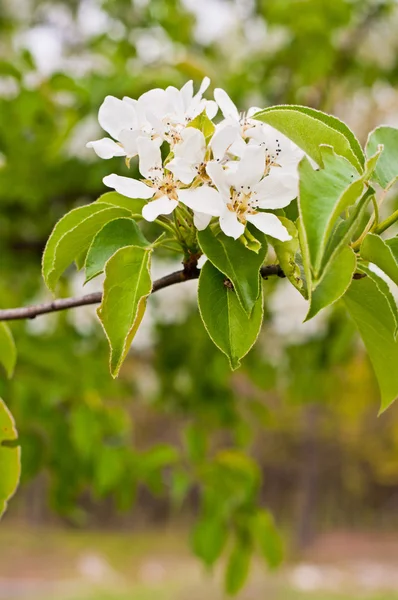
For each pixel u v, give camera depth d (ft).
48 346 3.07
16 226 3.92
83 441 2.97
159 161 1.66
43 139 3.39
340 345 3.48
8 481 1.87
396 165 1.69
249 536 3.15
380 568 19.56
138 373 4.52
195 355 4.00
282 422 17.24
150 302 4.03
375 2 4.14
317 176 1.55
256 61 4.19
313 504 22.59
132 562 18.66
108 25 3.98
